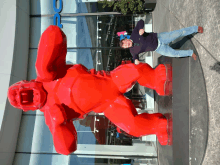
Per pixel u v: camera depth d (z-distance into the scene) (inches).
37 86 87.1
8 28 198.4
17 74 203.3
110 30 252.7
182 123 95.0
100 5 248.4
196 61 87.8
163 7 169.8
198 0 91.7
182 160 94.0
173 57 106.7
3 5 200.7
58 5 246.1
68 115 89.9
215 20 78.0
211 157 75.7
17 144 215.8
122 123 97.9
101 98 92.7
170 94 111.6
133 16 254.5
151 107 218.2
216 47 76.9
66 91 87.6
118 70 98.0
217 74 74.6
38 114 222.8
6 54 191.3
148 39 100.0
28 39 233.8
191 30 87.0
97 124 229.6
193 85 88.5
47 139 218.8
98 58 250.8
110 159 220.2
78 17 248.7
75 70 91.7
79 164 219.5
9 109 190.4
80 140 227.0
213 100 75.9
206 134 77.9
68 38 248.4
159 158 172.6
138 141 224.8
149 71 117.6
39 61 75.5
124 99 98.4
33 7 242.5
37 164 214.5
